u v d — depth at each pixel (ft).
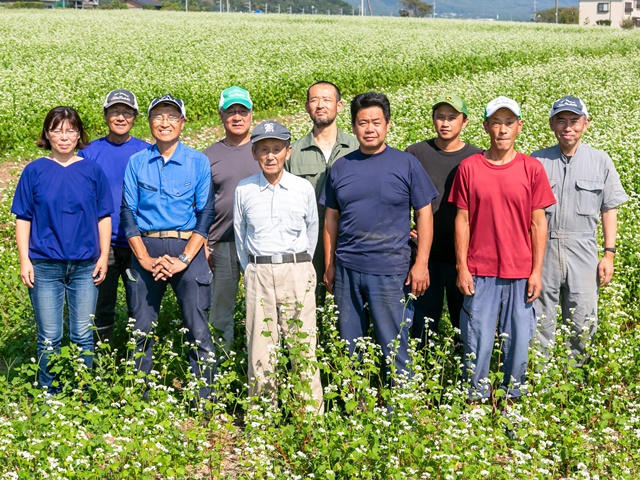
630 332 22.91
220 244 21.83
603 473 16.63
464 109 21.01
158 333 23.71
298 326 17.78
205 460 17.01
